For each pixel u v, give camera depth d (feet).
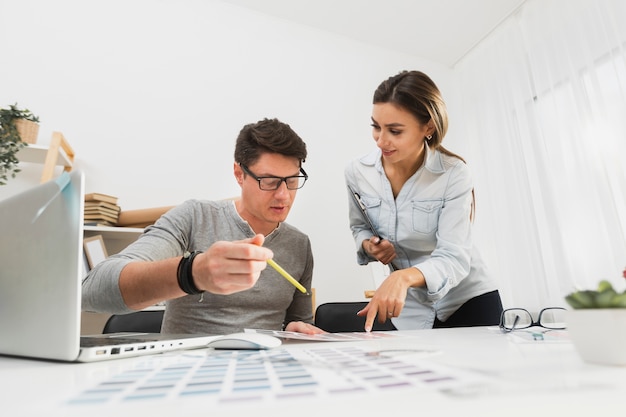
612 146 6.57
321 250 8.37
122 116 7.29
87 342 1.67
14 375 1.16
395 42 10.00
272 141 3.24
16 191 6.25
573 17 7.34
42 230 1.44
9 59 6.61
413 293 4.29
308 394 0.83
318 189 8.70
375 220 4.44
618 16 6.66
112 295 2.09
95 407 0.76
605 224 6.57
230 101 8.33
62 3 7.17
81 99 7.01
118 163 7.09
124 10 7.71
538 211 7.81
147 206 7.19
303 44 9.34
